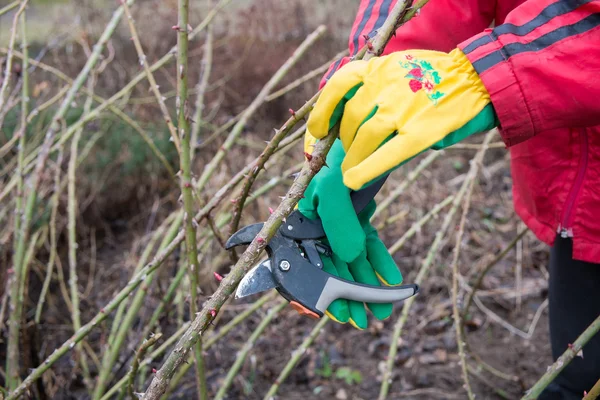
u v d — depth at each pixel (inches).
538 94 27.9
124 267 92.3
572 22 28.7
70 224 64.8
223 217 64.2
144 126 109.6
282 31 137.0
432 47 38.6
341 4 139.3
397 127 26.2
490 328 84.0
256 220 98.3
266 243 26.8
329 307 29.7
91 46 120.0
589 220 39.5
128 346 67.0
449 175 116.1
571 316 45.3
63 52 123.4
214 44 131.9
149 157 109.2
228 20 134.7
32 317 87.1
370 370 77.8
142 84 120.3
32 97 105.9
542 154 40.3
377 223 101.3
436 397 73.1
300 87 132.2
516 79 27.6
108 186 109.3
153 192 110.4
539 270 94.3
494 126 29.2
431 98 26.8
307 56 135.6
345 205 30.0
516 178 45.0
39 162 56.2
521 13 29.6
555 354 48.3
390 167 25.6
